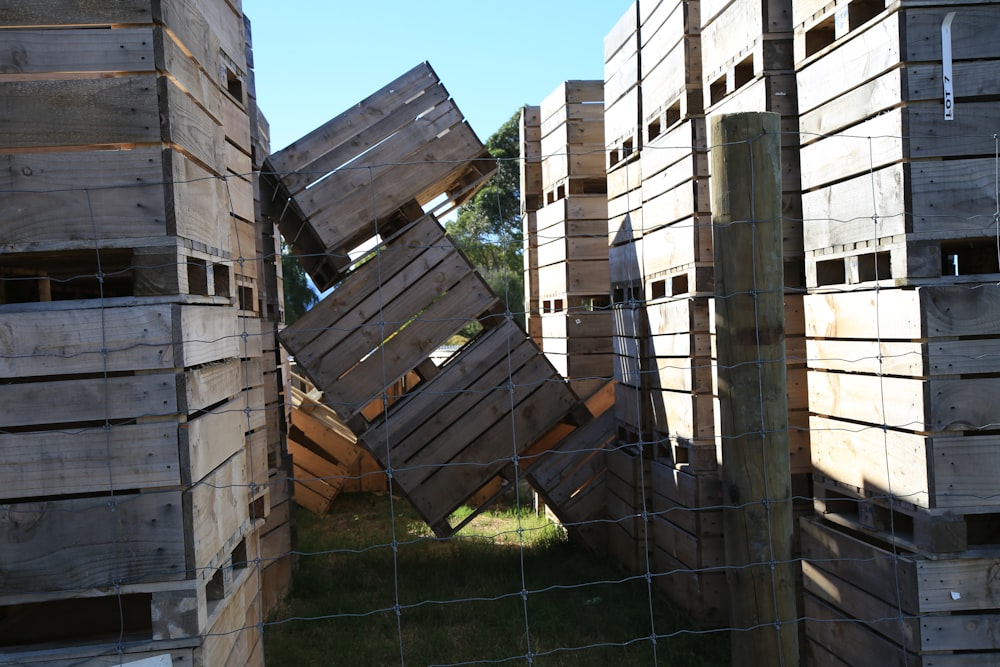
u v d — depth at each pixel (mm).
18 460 3082
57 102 3111
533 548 8023
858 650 4320
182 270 3211
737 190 3939
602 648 5422
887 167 4004
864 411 4281
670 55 6180
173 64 3262
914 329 3871
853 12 4270
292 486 7613
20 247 3119
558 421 7609
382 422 7258
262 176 7016
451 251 7176
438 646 5508
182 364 3141
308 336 6953
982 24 3863
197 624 3170
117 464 3117
